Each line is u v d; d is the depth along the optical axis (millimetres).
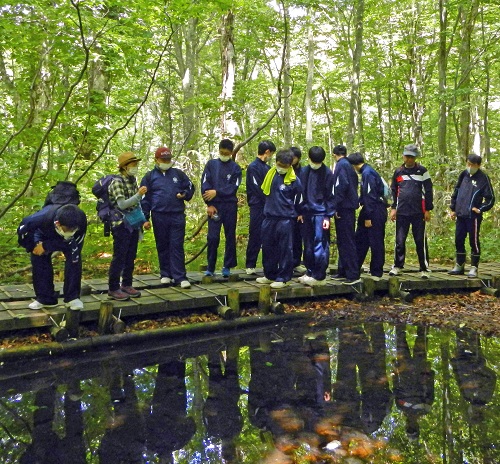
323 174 6129
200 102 10320
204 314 5613
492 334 5227
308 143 14445
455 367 4273
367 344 4945
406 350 4746
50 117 7719
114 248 5262
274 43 12727
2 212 6613
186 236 9156
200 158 10609
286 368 4309
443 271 7633
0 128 7645
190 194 5980
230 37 10008
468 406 3484
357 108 15188
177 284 6168
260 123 18312
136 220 5203
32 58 7707
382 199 6480
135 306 5129
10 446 2961
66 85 9227
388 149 14109
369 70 17219
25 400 3645
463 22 13477
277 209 5918
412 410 3426
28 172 7918
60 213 4414
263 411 3445
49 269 4844
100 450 2916
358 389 3814
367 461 2770
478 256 7156
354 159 6531
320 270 6172
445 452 2852
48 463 2766
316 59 17250
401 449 2898
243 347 4918
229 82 10070
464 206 7043
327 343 4996
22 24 6355
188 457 2818
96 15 6641
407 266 7891
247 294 5797
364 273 7348
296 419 3311
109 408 3514
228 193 6184
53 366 4344
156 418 3346
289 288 6051
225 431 3145
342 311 6082
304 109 20422
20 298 5332
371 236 6562
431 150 16859
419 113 15414
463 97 13328
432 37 15133
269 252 6105
